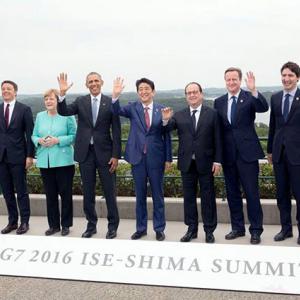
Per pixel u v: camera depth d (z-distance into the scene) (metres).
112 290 3.59
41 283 3.74
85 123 4.94
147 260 3.55
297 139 4.52
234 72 4.63
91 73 4.92
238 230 5.00
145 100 4.83
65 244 3.77
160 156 4.89
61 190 5.18
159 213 4.96
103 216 5.98
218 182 5.83
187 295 3.48
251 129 4.72
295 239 4.86
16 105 5.20
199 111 4.71
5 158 5.22
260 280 3.33
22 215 5.38
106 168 4.96
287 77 4.43
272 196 5.79
